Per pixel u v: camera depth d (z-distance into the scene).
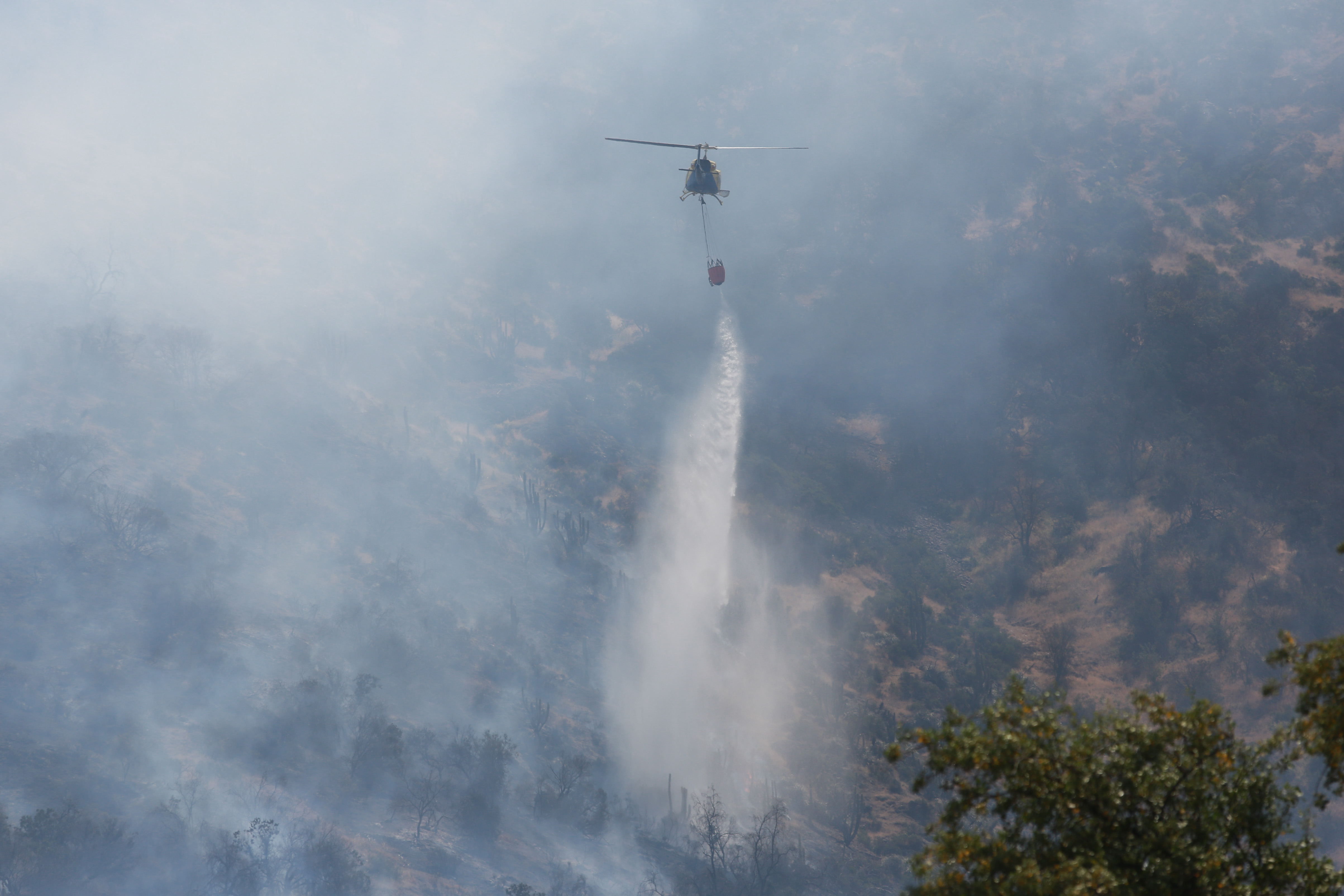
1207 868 10.77
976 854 11.44
